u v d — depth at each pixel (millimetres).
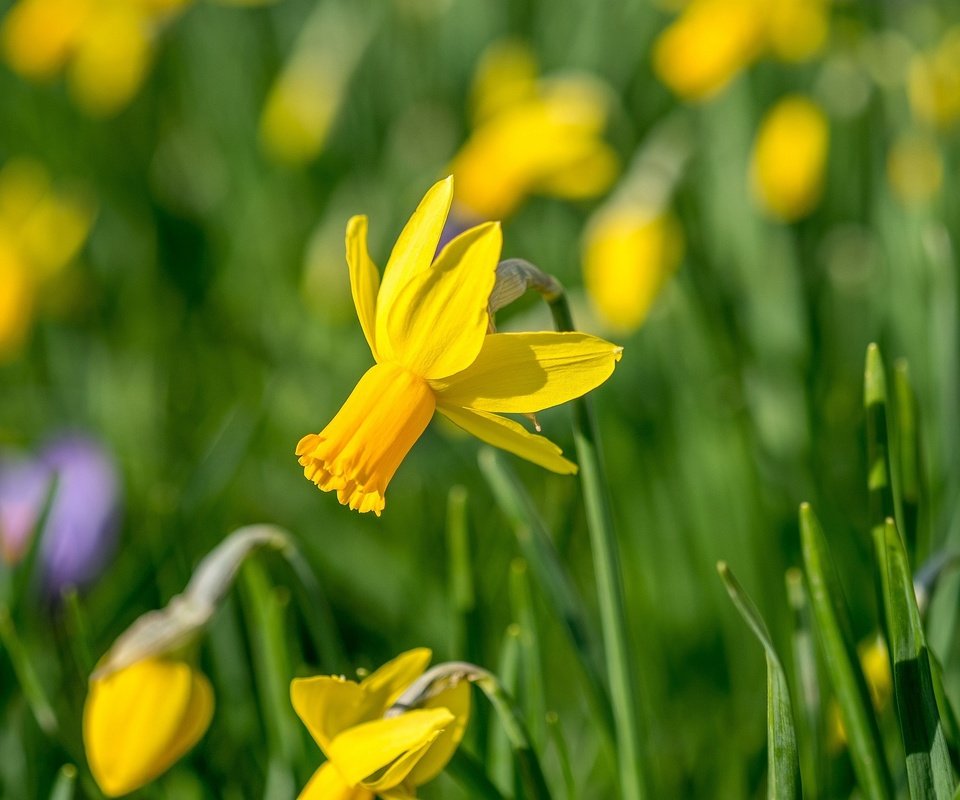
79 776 761
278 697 757
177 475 1116
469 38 1708
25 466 1012
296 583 769
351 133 1688
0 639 789
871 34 1351
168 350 1335
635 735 722
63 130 1726
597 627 886
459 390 684
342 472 680
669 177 1081
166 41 1802
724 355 1047
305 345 1253
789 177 1124
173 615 738
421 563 995
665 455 973
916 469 737
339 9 1575
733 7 1217
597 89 1363
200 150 1705
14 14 1783
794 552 874
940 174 1073
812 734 735
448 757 701
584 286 1325
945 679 755
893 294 1016
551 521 881
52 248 1319
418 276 677
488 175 1188
